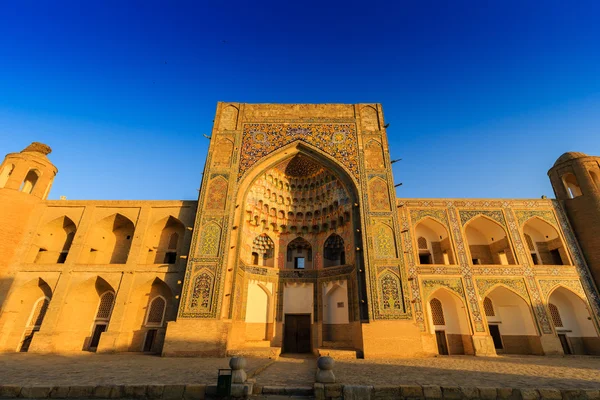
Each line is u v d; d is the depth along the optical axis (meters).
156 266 14.78
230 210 14.50
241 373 5.82
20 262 15.01
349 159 16.00
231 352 12.23
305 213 18.20
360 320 12.97
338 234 16.84
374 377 6.79
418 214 15.93
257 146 16.38
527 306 14.20
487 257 16.83
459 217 15.88
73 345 14.06
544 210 16.12
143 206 16.25
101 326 14.80
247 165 15.80
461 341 14.12
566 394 5.51
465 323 13.98
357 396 5.54
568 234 15.60
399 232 14.11
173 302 14.17
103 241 16.48
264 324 15.94
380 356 12.05
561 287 14.57
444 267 14.73
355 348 13.86
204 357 11.66
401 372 7.64
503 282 14.51
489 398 5.54
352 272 15.17
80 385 5.66
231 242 14.14
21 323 14.38
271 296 16.41
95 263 16.00
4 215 15.05
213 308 12.59
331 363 5.99
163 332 14.28
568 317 14.91
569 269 14.84
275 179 18.17
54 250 16.31
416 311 13.80
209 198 14.80
